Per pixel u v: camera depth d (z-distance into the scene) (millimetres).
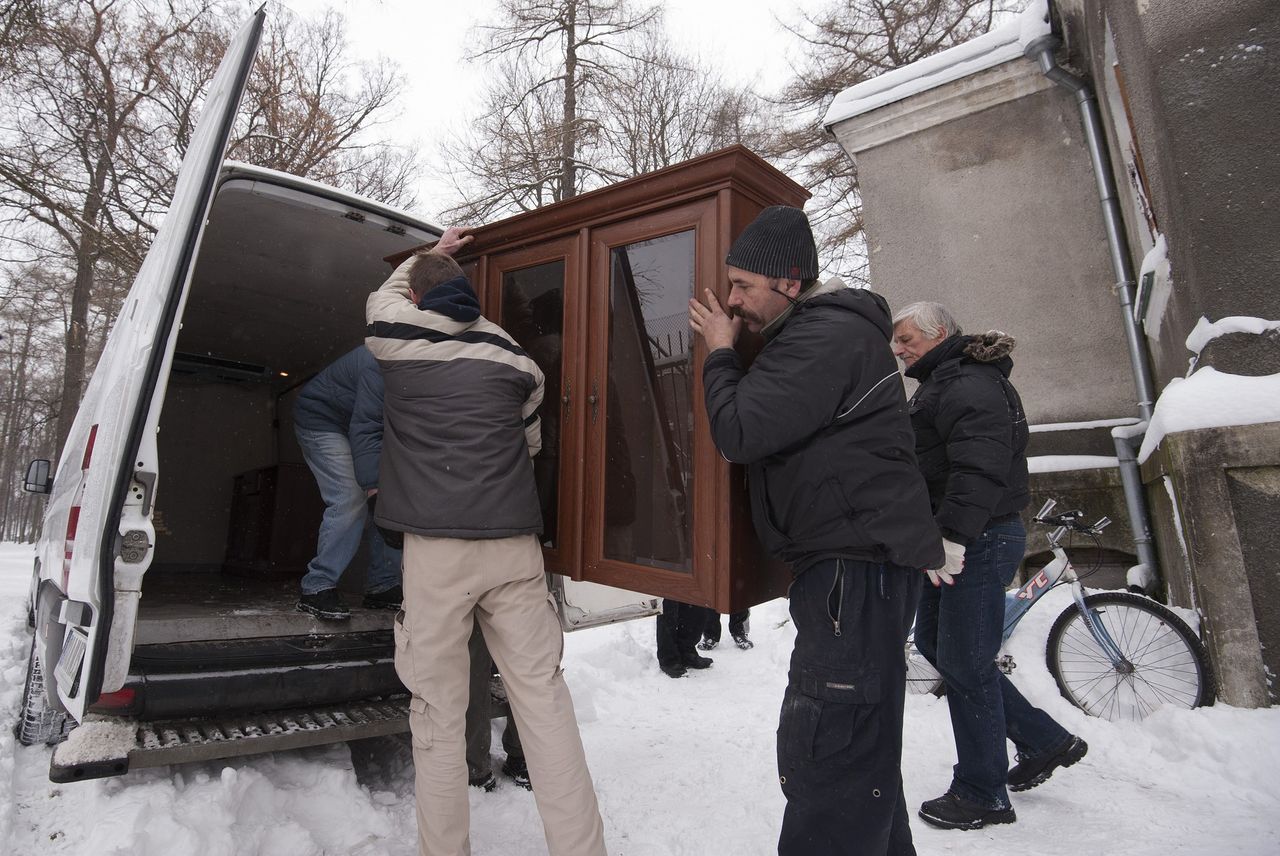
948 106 5324
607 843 2418
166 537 5199
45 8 9828
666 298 2109
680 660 4516
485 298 2641
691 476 2004
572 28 13391
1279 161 3189
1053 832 2391
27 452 37031
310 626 2682
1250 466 3127
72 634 2242
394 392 2135
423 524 1953
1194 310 3408
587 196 2270
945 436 2504
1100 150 4703
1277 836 2289
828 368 1568
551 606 2102
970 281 5246
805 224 1754
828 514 1596
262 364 5445
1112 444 4613
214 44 11727
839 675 1553
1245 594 3088
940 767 2998
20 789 2480
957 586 2465
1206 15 3355
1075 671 3432
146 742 2123
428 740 1951
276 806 2338
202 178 2178
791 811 1591
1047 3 4691
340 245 3568
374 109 13844
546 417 2438
